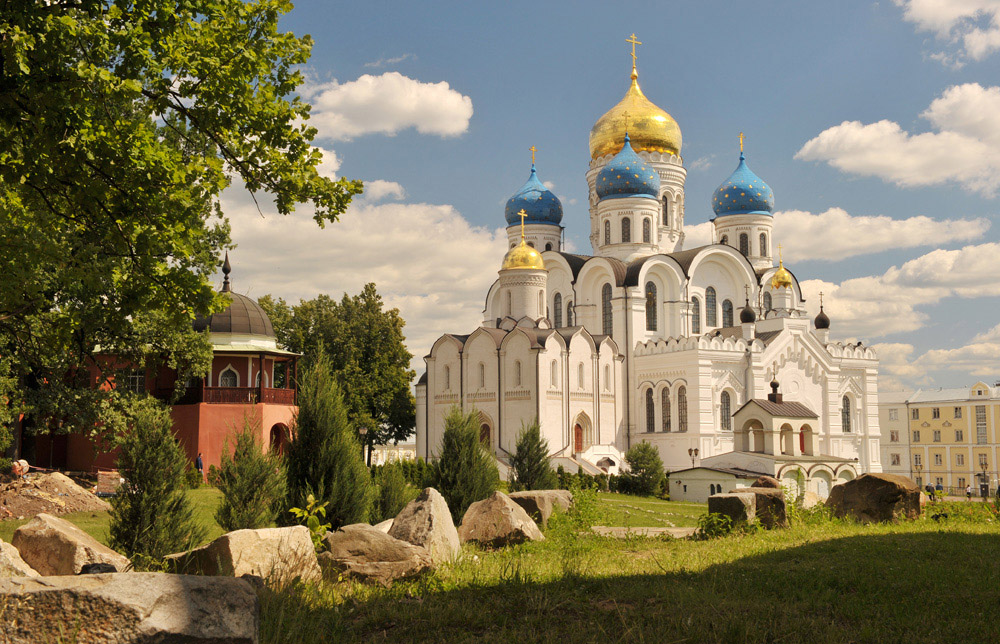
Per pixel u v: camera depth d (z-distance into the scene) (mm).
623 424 70812
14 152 13789
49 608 5977
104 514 28641
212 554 11320
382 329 67750
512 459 38844
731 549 15914
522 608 10031
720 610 9938
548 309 79875
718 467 55250
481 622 9391
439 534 13680
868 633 9062
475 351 67500
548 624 9305
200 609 6176
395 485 22891
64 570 12117
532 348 63625
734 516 19328
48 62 12805
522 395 64062
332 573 11984
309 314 66312
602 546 17250
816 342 72875
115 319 18141
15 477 31359
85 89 13219
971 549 15375
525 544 16688
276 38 16141
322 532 14078
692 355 66875
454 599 10484
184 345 34094
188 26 15070
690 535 19391
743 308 72812
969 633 9148
